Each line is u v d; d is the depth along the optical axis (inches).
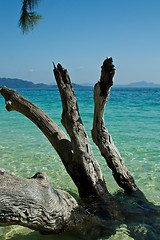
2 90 148.0
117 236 110.8
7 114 586.6
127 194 149.9
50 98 1363.2
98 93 126.3
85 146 128.6
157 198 151.4
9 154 243.4
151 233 112.4
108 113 601.6
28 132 357.4
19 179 87.8
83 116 539.8
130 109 704.4
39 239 109.8
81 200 132.8
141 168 203.9
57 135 138.1
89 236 110.3
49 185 97.9
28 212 87.9
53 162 221.5
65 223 107.1
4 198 80.1
